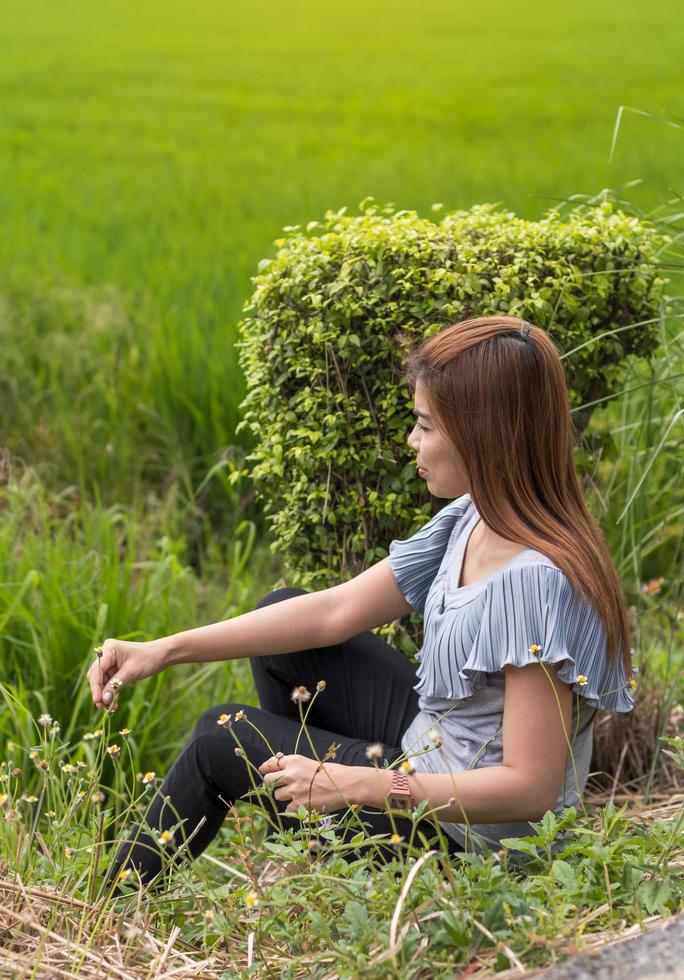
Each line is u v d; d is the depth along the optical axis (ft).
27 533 12.26
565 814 6.18
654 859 6.31
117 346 19.03
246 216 32.40
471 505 7.36
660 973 5.11
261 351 9.08
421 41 79.82
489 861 5.72
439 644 6.63
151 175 39.52
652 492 10.69
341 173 39.47
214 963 6.19
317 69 69.41
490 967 5.35
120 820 9.12
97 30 83.56
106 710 7.27
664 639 11.93
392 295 8.48
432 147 45.62
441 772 6.69
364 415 8.59
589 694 6.33
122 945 6.29
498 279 8.30
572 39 77.71
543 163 40.65
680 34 77.30
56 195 35.24
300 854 6.20
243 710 7.16
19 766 9.56
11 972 5.75
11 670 10.69
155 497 16.57
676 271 9.37
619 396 9.46
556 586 6.16
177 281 23.20
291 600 7.62
